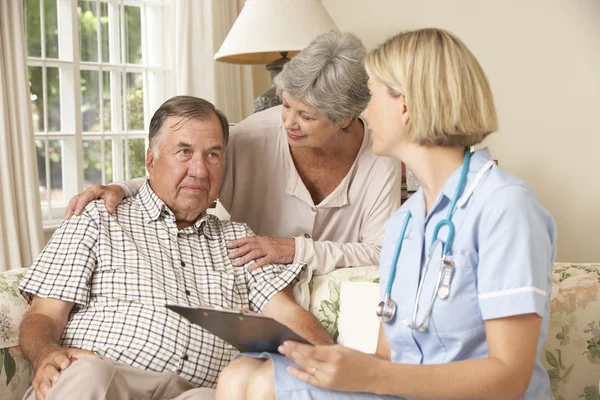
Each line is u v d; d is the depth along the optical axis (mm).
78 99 3547
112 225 2018
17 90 3117
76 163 3570
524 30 3312
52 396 1611
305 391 1275
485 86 1310
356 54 2037
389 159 2275
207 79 3752
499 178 1290
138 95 3871
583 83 3184
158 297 1946
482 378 1206
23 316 1914
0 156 3082
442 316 1290
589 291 1813
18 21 3098
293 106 2062
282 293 2053
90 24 3652
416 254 1370
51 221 3498
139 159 3902
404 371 1227
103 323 1901
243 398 1384
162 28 3920
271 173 2299
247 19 3023
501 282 1223
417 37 1322
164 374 1861
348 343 1910
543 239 1245
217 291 2033
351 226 2318
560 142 3271
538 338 1249
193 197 2051
